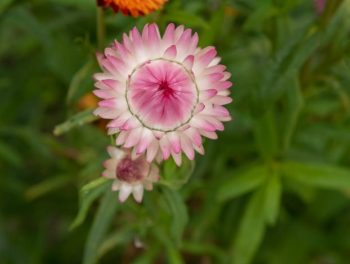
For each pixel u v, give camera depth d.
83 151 0.42
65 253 0.50
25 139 0.47
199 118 0.27
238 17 0.43
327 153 0.43
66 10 0.45
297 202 0.48
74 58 0.42
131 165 0.29
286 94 0.36
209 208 0.40
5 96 0.46
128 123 0.27
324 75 0.38
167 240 0.36
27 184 0.48
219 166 0.41
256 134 0.39
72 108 0.36
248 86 0.39
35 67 0.46
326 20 0.35
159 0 0.29
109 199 0.33
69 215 0.49
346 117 0.42
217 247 0.44
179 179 0.31
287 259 0.47
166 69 0.27
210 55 0.27
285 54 0.35
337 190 0.46
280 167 0.39
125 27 0.37
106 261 0.49
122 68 0.27
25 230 0.50
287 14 0.38
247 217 0.39
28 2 0.40
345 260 0.48
